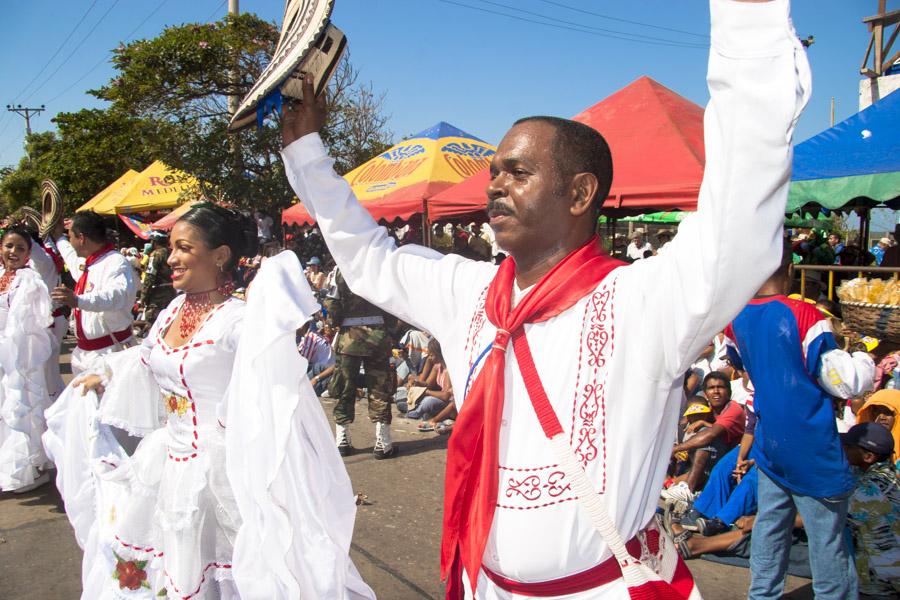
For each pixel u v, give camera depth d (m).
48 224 5.38
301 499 2.18
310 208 1.72
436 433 6.03
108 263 4.43
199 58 13.30
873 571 3.20
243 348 2.14
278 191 13.75
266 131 13.35
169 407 2.41
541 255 1.36
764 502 2.69
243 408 2.12
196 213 2.44
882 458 3.28
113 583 2.44
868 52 10.16
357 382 5.37
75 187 24.56
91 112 24.52
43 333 4.55
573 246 1.35
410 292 1.60
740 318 2.66
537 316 1.28
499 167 1.36
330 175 1.70
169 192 16.44
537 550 1.25
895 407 3.70
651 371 1.21
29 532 4.02
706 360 5.23
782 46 0.99
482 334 1.39
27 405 4.51
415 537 3.90
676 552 1.42
